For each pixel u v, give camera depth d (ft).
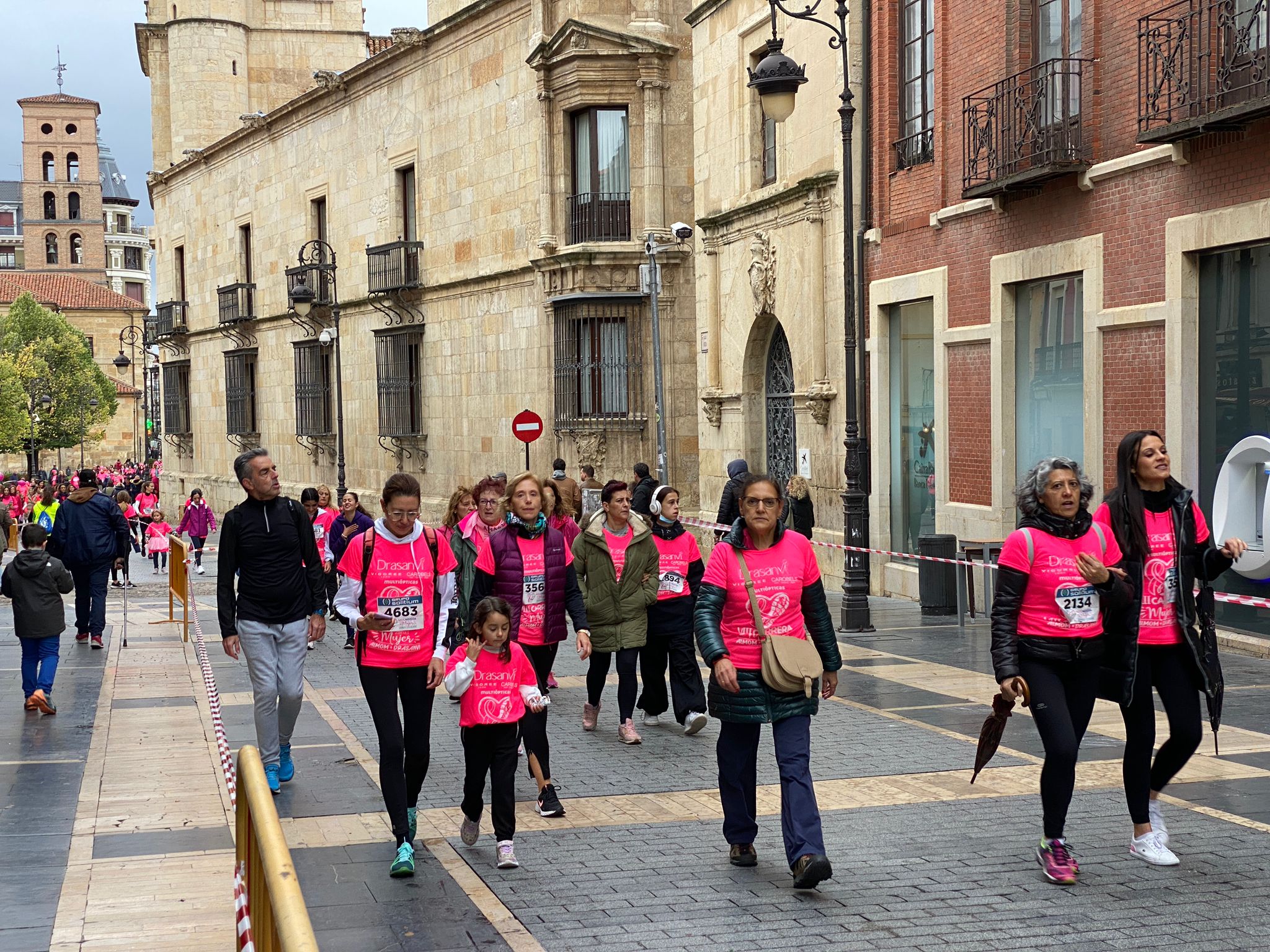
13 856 24.11
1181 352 45.70
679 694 35.12
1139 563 21.88
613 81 93.61
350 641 54.75
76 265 511.81
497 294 107.76
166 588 90.07
